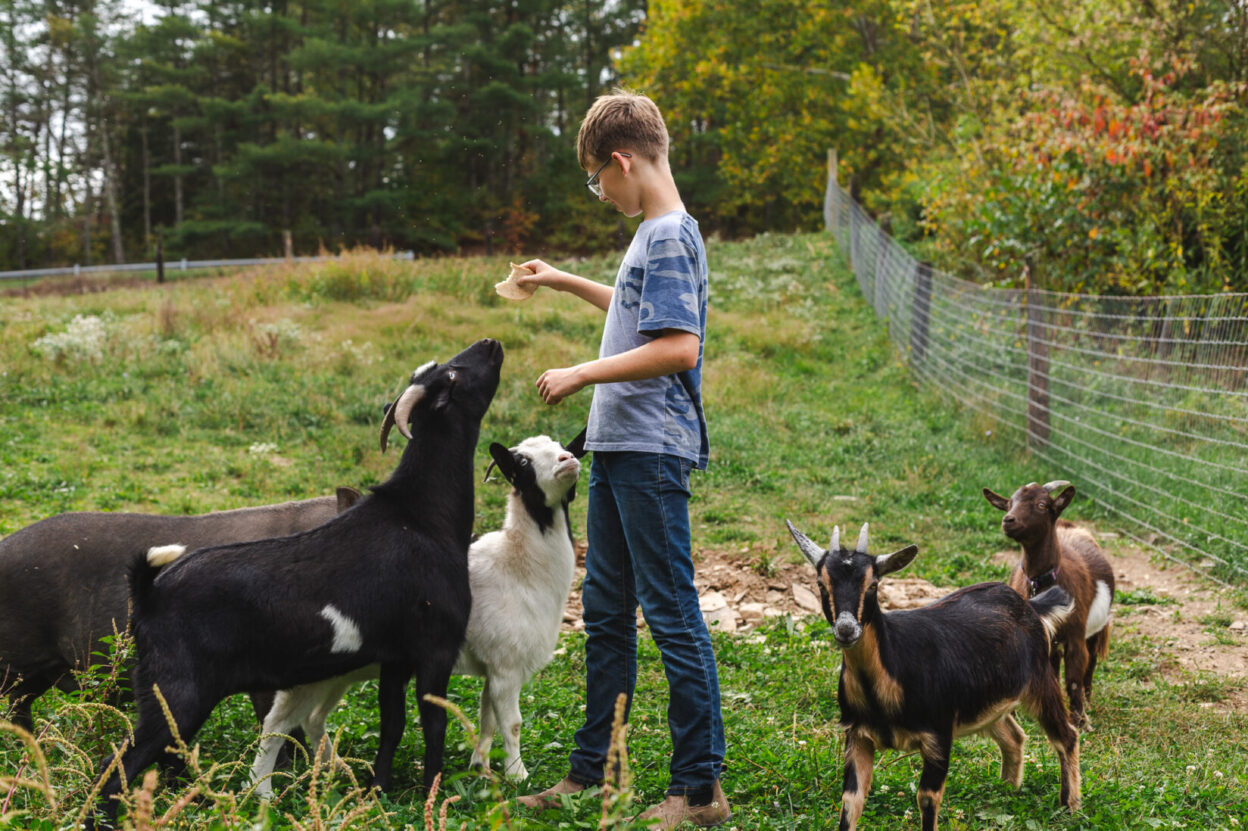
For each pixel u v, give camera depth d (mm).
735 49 31781
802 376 14594
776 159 32781
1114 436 9281
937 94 27453
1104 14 14391
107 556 4289
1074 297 10680
